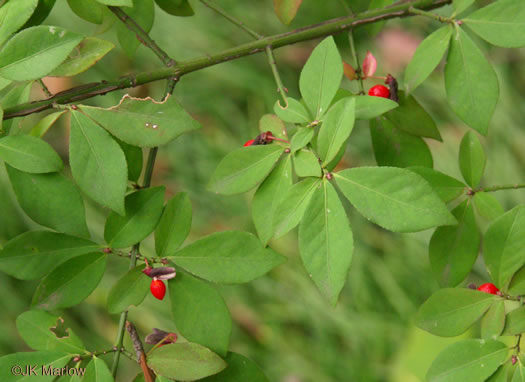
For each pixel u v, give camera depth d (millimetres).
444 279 755
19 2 718
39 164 711
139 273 722
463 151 761
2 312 1156
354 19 779
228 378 726
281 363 1176
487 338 722
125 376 1136
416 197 695
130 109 715
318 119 721
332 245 697
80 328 1167
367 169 701
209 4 786
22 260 720
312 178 708
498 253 728
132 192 729
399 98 771
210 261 723
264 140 739
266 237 721
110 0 728
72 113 717
